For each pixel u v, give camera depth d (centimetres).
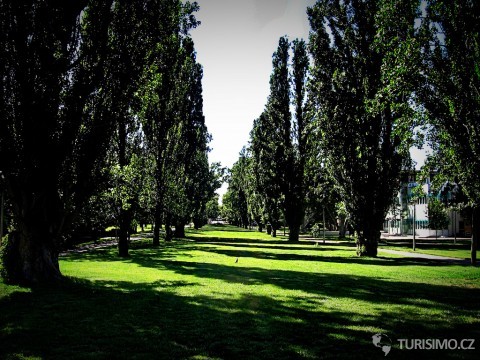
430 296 1145
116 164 2239
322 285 1358
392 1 1536
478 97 1377
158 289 1233
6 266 1327
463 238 5878
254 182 5722
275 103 4662
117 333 721
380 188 2609
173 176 3956
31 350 623
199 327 767
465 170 1509
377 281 1474
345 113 2617
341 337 705
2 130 1245
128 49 1545
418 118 1592
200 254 2764
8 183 1312
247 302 1028
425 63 1511
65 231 1480
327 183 4566
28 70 1272
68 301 1021
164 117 3531
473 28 1338
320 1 2805
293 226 4650
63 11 1349
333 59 2711
